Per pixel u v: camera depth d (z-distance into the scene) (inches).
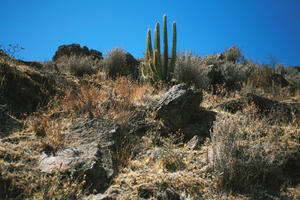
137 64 407.8
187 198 128.0
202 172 148.3
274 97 309.3
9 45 251.6
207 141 185.2
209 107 244.2
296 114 230.5
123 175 146.9
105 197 125.0
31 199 119.3
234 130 153.5
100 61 428.5
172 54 333.1
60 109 215.5
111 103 222.2
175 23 333.7
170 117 207.9
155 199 127.6
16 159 143.5
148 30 342.0
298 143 172.1
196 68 329.4
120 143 179.2
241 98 248.5
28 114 202.7
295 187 138.9
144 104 232.4
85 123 185.2
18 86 211.5
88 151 155.5
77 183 131.9
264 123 198.7
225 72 371.9
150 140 190.1
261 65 402.9
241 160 143.7
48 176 135.0
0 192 118.6
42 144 161.0
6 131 168.7
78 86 266.1
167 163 161.5
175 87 226.5
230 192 131.5
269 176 142.6
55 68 350.9
